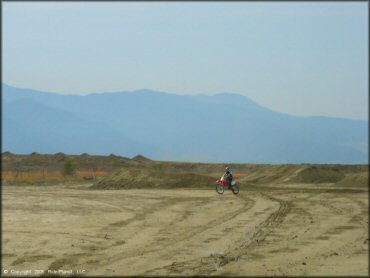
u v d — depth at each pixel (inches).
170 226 1164.5
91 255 835.4
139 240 977.5
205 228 1137.4
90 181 3230.8
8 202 1561.3
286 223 1222.9
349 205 1652.3
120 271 717.9
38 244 920.3
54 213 1339.8
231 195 2004.2
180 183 2423.7
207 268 730.2
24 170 4234.7
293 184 3024.1
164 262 776.3
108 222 1214.9
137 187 2426.2
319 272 683.4
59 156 4800.7
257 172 3585.1
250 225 1186.0
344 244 928.3
